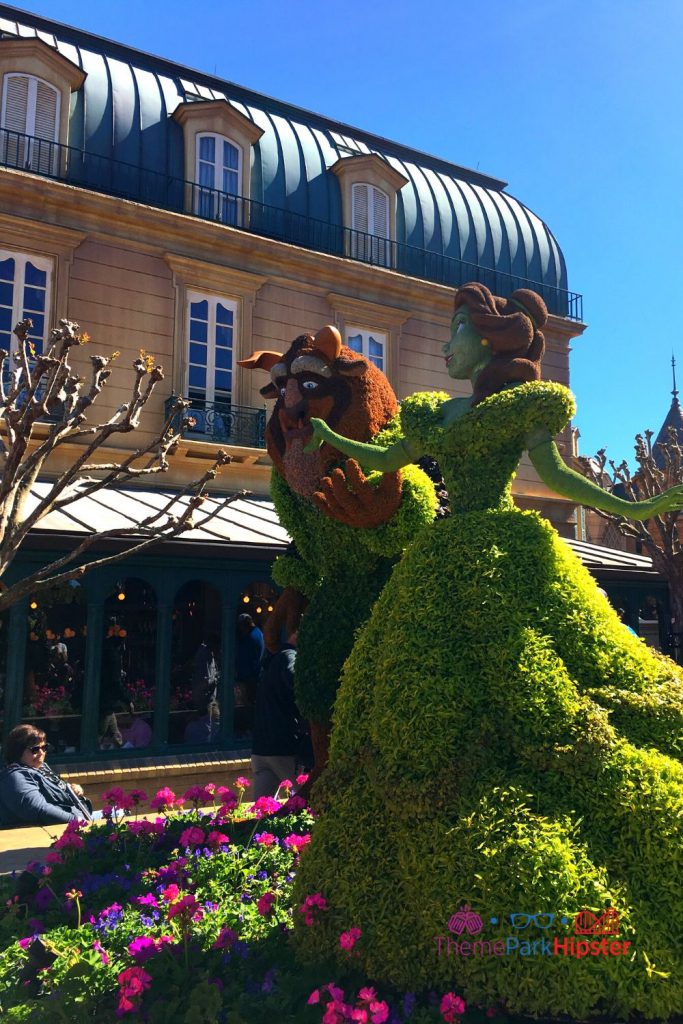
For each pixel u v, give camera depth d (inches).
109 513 394.0
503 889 100.6
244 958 124.3
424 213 688.4
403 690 122.1
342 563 189.5
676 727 116.9
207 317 556.1
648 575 577.9
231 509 476.1
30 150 508.7
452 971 105.0
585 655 121.4
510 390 142.9
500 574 125.8
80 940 135.9
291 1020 106.9
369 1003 99.3
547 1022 101.0
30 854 203.9
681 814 104.7
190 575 390.9
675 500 122.0
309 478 187.6
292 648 230.2
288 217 609.3
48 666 415.8
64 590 376.2
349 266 614.2
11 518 215.9
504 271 721.6
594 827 106.4
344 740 133.0
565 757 109.7
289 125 648.4
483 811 107.9
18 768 223.9
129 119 551.8
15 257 489.1
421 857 109.8
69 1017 109.5
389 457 156.9
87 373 503.8
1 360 222.4
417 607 128.7
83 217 513.7
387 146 724.0
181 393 534.9
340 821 125.4
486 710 117.9
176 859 171.8
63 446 472.4
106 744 372.2
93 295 512.1
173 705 444.5
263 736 228.5
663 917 99.6
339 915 118.9
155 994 114.0
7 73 508.7
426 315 657.6
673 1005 95.5
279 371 194.7
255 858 170.1
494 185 788.6
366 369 190.9
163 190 553.3
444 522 138.2
